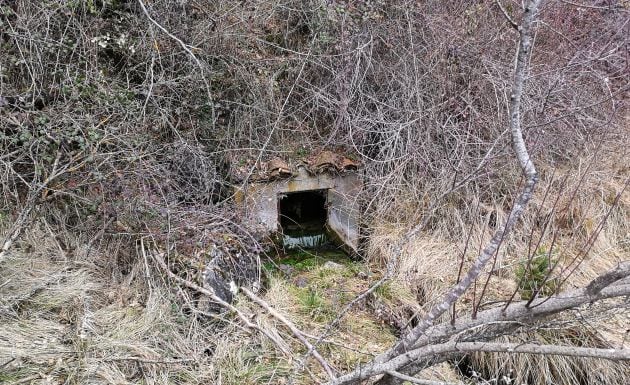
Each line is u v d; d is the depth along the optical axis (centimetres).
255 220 413
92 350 294
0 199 364
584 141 471
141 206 357
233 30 440
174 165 408
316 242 473
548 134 466
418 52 476
